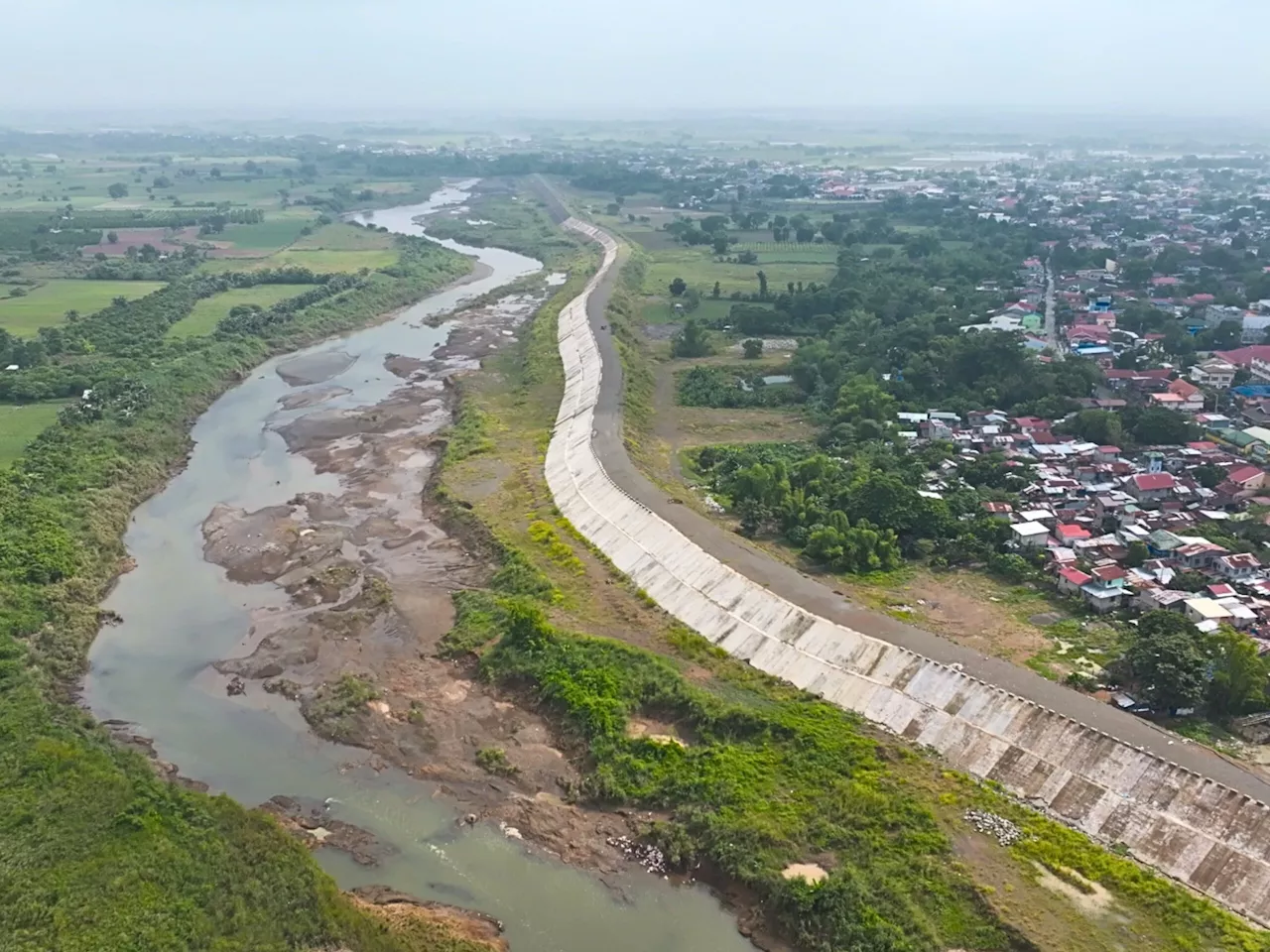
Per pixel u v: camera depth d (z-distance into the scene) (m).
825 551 80.38
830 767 56.06
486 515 93.31
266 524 95.06
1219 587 72.94
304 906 46.34
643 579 79.12
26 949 42.03
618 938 47.81
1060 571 77.12
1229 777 50.75
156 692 69.19
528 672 67.69
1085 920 45.00
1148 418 107.06
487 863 52.97
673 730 61.75
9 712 61.25
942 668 61.12
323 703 67.00
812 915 46.78
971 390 125.00
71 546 83.31
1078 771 53.06
